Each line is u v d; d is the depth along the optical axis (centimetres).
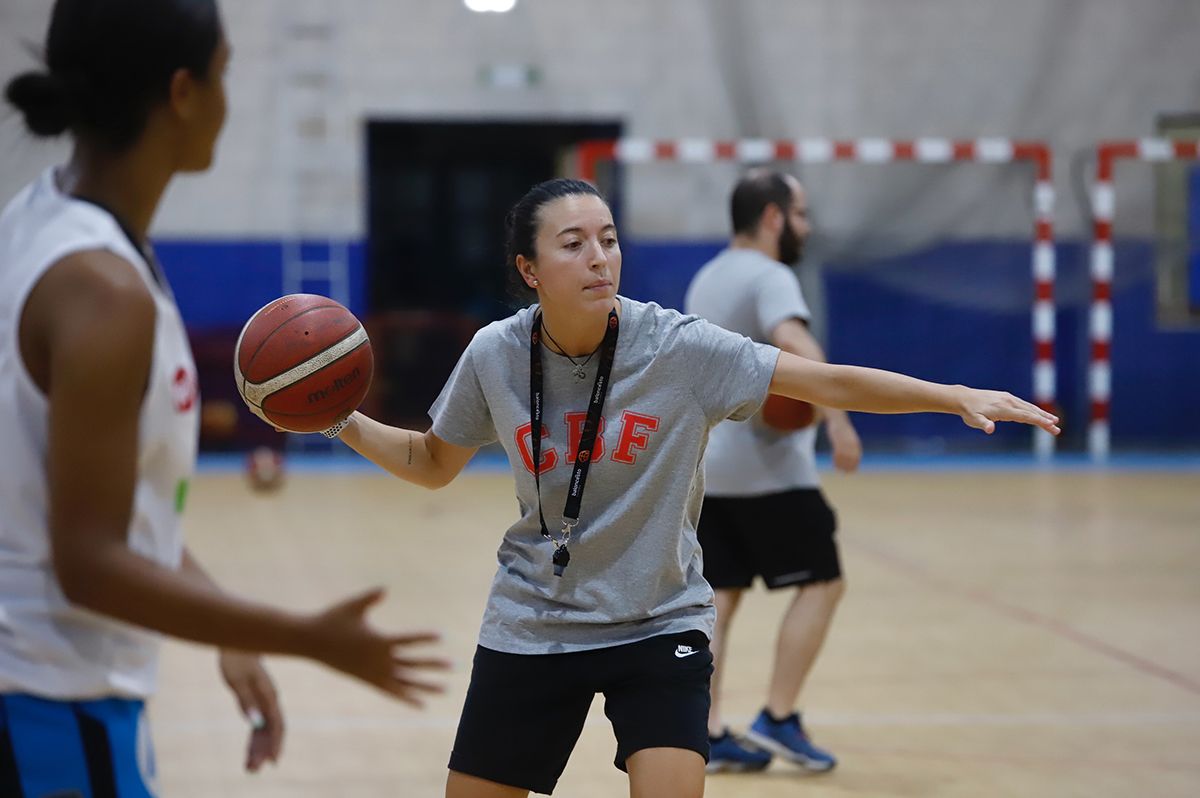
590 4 2488
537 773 466
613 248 461
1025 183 2486
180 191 2419
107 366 271
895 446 2564
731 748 746
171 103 295
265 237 2444
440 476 505
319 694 895
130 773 300
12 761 287
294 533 1588
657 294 2509
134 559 267
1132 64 2511
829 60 2506
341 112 2453
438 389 2453
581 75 2495
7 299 284
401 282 2531
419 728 812
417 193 2520
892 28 2509
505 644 465
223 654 356
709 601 473
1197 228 2498
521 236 463
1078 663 985
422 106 2469
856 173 2495
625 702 451
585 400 466
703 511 754
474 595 1211
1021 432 2545
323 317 446
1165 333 2511
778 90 2508
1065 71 2508
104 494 269
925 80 2511
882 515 1753
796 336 716
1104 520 1695
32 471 287
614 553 461
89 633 294
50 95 289
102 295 275
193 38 292
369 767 735
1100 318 2411
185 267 2427
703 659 457
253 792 691
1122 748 775
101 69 289
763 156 2292
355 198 2461
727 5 2498
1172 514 1742
